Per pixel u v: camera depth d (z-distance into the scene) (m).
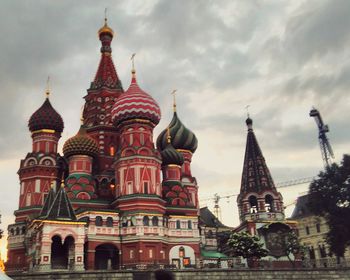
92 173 82.06
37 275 49.47
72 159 79.00
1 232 65.88
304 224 108.25
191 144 98.75
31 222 70.31
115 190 77.94
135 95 79.38
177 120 100.12
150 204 72.50
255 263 70.06
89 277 50.31
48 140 84.81
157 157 77.50
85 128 89.62
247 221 83.81
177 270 52.09
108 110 92.19
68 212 61.88
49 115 85.50
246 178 92.06
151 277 50.66
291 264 80.38
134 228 68.62
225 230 103.94
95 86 95.50
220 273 53.12
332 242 63.97
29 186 80.94
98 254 69.69
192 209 80.31
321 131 125.94
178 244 72.88
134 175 74.31
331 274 55.81
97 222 68.50
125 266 64.31
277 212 87.62
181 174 94.62
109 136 89.38
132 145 76.69
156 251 68.19
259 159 92.88
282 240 82.38
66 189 75.44
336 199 64.62
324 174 66.88
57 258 61.84
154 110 79.56
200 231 89.12
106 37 102.81
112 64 99.69
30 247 68.88
